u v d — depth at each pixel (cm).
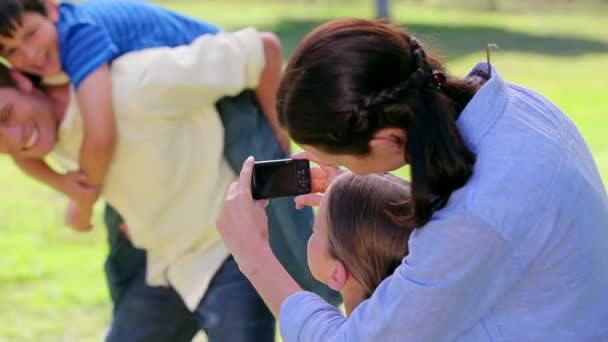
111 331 679
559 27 3500
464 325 364
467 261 350
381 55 349
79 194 611
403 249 402
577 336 363
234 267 628
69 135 610
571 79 2419
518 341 362
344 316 398
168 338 671
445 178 351
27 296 1036
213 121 621
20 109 586
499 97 364
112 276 676
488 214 346
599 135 1767
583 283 363
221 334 625
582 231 362
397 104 346
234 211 420
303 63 356
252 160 429
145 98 597
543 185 353
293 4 4044
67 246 1200
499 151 355
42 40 581
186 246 633
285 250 626
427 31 3256
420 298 357
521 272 355
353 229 411
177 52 608
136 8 630
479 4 4209
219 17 3516
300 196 477
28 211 1350
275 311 409
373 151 359
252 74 619
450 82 369
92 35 598
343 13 3706
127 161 611
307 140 361
